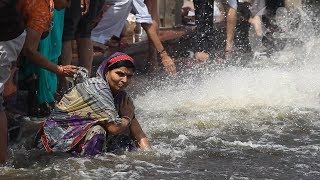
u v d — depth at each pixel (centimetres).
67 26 1488
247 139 1309
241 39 2303
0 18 1105
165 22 2405
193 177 1084
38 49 1376
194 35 2223
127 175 1080
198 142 1273
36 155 1157
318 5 2484
